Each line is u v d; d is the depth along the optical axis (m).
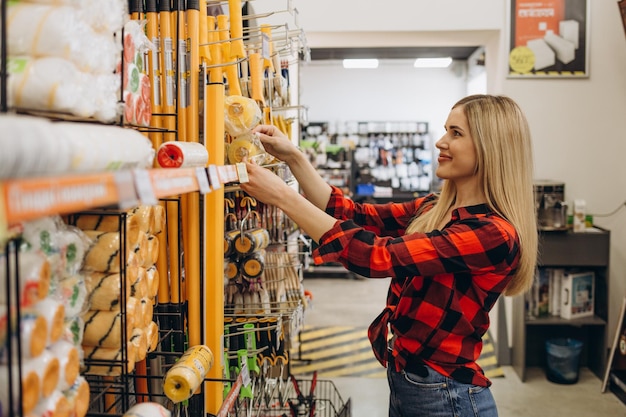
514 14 4.61
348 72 10.62
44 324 0.82
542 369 4.74
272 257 2.45
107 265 1.11
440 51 7.39
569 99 4.64
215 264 1.53
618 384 4.16
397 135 10.28
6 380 0.75
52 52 0.85
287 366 3.27
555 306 4.57
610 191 4.67
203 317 1.52
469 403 1.67
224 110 1.64
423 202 2.14
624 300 4.22
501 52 4.65
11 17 0.84
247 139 1.77
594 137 4.65
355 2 4.68
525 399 4.13
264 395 2.40
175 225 1.50
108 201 0.67
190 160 1.19
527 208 1.70
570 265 4.36
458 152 1.72
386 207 2.16
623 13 4.23
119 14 1.05
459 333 1.66
